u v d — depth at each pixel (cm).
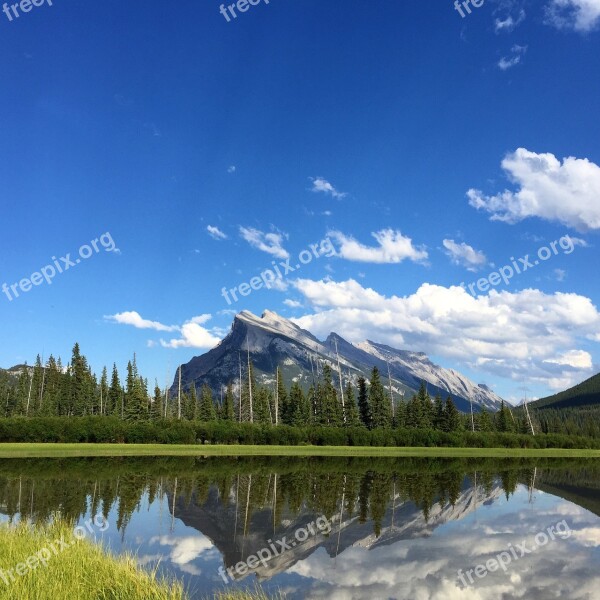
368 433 9962
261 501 3394
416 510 3192
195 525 2662
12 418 8150
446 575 1891
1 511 2839
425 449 9700
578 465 7456
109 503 3188
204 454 7519
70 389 12288
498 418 14162
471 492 4062
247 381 13512
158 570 1878
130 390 12425
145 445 8338
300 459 7081
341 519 2869
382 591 1698
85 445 7906
